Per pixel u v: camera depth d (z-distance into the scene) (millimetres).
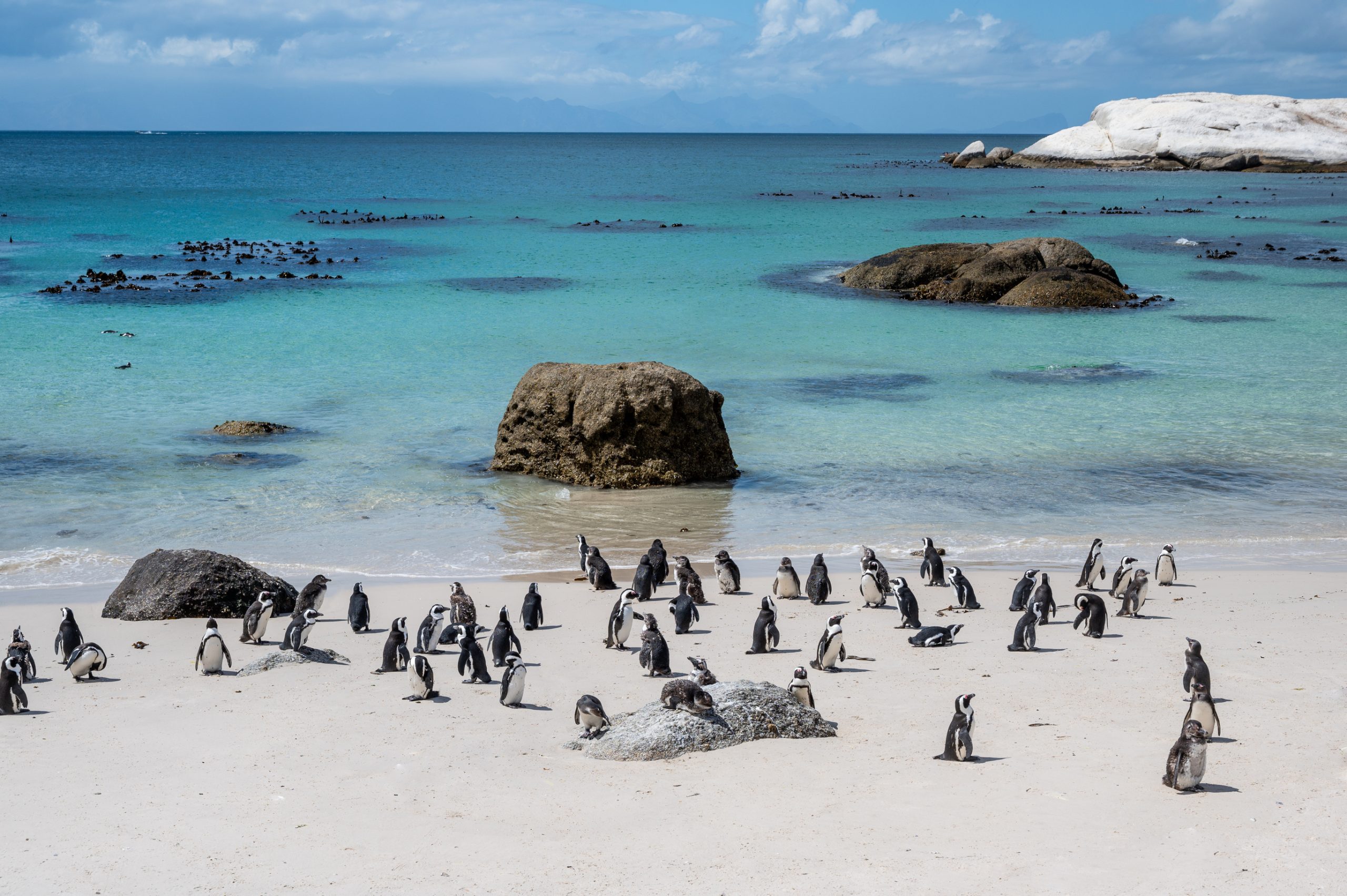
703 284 57844
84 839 9445
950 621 17078
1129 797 9961
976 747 11500
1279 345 41750
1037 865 8570
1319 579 18797
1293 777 10289
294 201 111312
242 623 17406
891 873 8508
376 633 16672
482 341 41938
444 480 25672
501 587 18875
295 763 11289
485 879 8586
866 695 13500
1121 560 20219
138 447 27297
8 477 24750
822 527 22547
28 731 12344
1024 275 53406
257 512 22891
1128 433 29500
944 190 127625
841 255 70125
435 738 12086
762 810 9883
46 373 35250
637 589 18297
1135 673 14094
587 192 127688
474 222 91375
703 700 11977
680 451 25781
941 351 40969
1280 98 156500
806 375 37125
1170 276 60625
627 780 10766
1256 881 8219
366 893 8391
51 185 130625
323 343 41031
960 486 25172
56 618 17172
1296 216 94688
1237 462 26812
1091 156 162375
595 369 26328
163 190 124688
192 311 47281
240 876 8703
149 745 11859
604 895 8258
